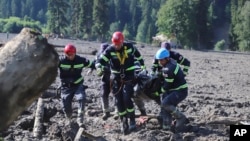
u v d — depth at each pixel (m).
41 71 6.45
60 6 103.62
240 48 95.38
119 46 10.88
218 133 11.26
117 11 154.75
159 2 150.12
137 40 135.12
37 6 173.00
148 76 11.52
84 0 104.38
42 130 10.70
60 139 10.38
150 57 37.44
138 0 154.88
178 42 93.88
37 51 6.41
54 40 62.28
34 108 12.63
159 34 97.00
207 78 24.62
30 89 6.47
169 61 11.00
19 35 6.53
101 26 100.44
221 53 66.88
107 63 11.39
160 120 11.65
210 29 100.44
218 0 146.12
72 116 11.88
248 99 17.62
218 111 13.56
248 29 94.75
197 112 13.91
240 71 31.36
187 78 23.80
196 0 94.44
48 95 14.22
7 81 6.32
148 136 10.70
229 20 140.50
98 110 12.88
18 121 11.38
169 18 93.88
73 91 11.12
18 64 6.35
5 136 10.18
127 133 10.92
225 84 22.38
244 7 98.62
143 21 138.12
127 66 11.01
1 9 161.00
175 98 11.03
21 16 165.00
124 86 10.96
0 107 6.41
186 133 11.01
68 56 10.87
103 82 11.99
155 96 11.66
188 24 93.31
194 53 59.22
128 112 10.96
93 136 10.20
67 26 107.19
